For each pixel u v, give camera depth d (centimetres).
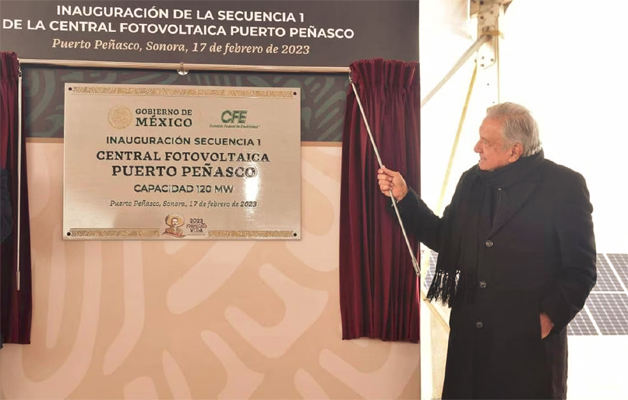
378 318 316
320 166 321
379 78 321
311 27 323
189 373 311
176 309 312
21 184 309
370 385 316
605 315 449
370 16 325
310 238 319
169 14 318
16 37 312
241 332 314
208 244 315
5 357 307
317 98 323
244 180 317
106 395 309
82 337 309
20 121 307
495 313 313
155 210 313
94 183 311
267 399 313
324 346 316
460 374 318
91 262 311
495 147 319
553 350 309
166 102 315
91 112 312
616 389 407
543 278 308
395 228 319
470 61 376
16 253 305
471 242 319
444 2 377
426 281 371
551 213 310
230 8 321
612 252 483
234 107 318
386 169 318
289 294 316
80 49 314
